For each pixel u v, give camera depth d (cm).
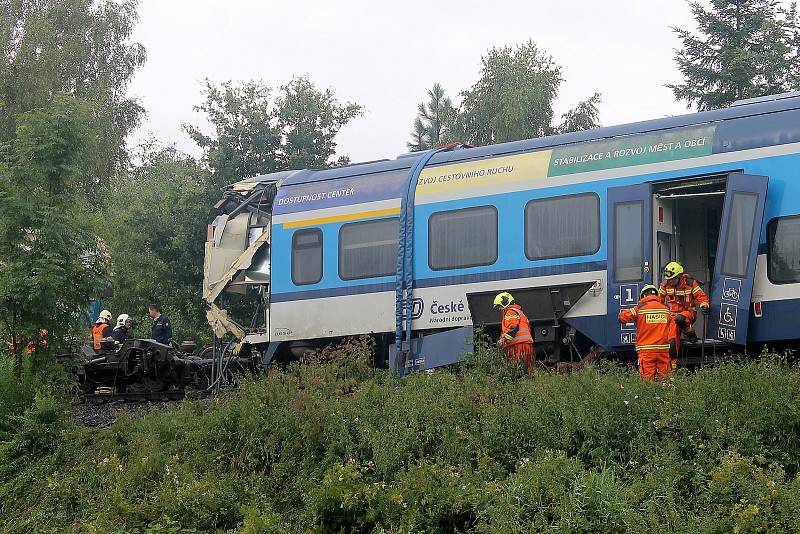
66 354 1628
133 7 3894
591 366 1163
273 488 1109
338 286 1650
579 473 902
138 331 2694
